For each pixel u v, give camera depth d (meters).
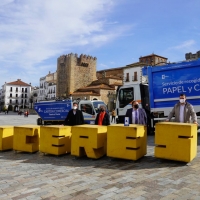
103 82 58.84
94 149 6.73
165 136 6.02
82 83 65.25
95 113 16.34
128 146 6.30
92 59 67.75
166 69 11.49
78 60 64.88
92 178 5.00
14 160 7.03
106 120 8.84
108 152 6.60
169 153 5.96
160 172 5.24
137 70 46.59
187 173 5.08
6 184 4.77
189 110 6.74
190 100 10.77
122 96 13.20
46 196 4.08
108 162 6.44
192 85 10.73
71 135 7.05
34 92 108.44
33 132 7.88
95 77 68.50
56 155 7.46
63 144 7.45
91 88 55.31
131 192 4.12
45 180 4.96
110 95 46.69
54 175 5.32
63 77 66.00
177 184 4.41
